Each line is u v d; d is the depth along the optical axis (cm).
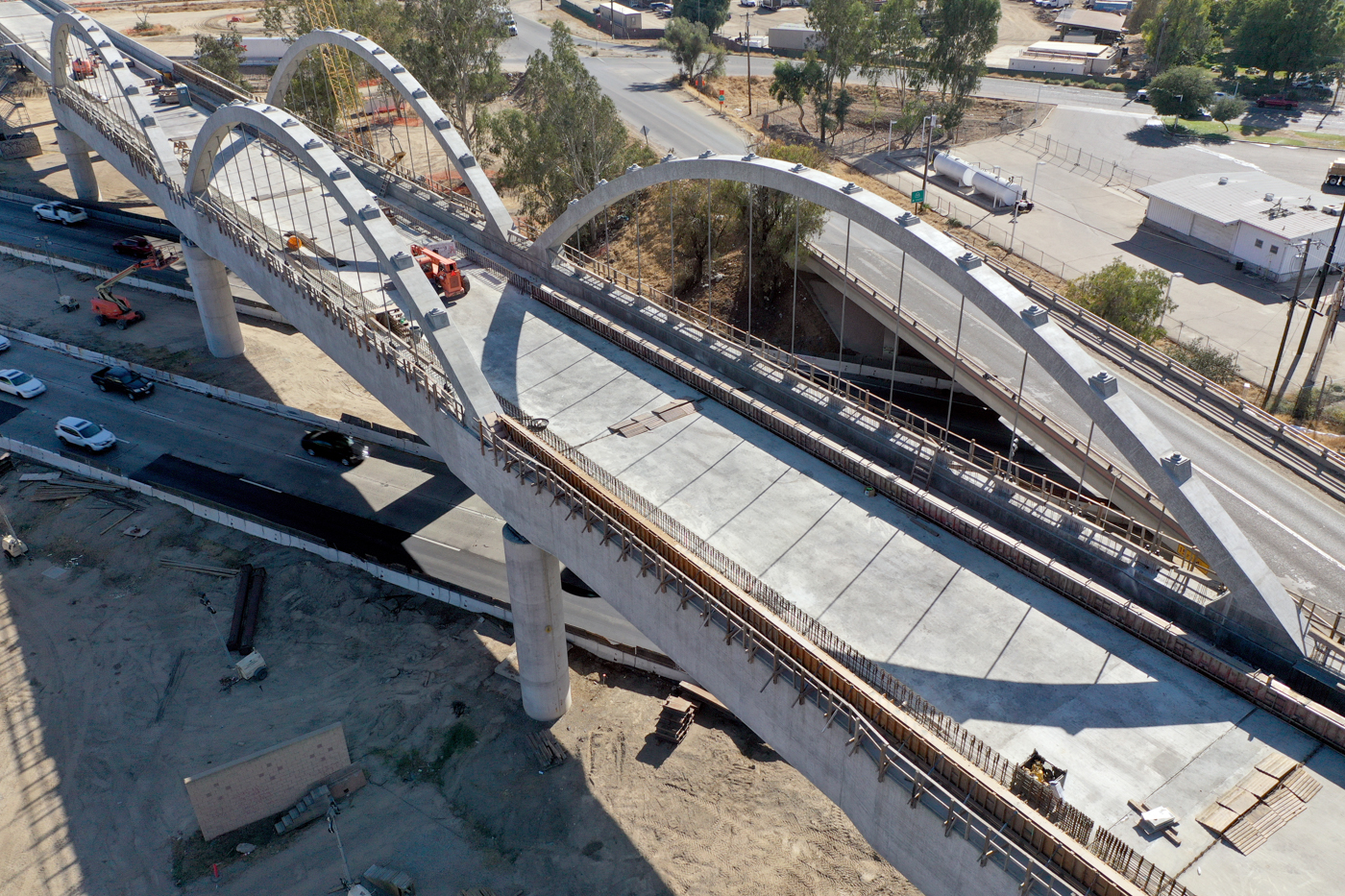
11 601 5638
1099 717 2881
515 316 5500
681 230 8900
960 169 10538
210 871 4241
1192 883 2389
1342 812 2566
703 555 3566
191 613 5534
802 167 4166
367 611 5534
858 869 4212
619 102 13012
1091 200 10438
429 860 4272
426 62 10800
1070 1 18712
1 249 9706
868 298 7162
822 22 11262
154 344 8238
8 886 4194
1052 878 2348
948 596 3378
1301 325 7831
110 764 4694
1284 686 2886
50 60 9906
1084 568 3453
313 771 4491
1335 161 9906
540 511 4097
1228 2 15525
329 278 5797
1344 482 4775
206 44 12312
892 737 2762
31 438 6956
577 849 4322
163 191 7244
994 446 6844
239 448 6906
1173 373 5628
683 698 4909
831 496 3919
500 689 5084
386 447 6950
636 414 4528
